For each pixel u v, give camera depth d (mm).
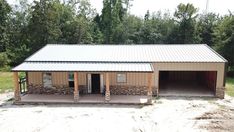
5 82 28484
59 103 18688
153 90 20531
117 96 20203
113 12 56688
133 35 58469
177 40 54438
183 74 28766
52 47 24812
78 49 24172
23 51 45531
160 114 16188
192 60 20031
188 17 53406
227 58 37156
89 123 14609
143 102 18484
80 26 48688
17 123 14648
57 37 44562
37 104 18641
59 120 15133
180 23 53906
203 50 23297
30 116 15906
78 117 15680
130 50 23828
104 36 56844
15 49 46250
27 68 18969
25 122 14820
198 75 27969
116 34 56312
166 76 29016
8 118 15539
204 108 17391
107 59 20828
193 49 23797
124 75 20469
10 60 44031
